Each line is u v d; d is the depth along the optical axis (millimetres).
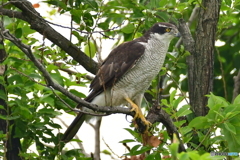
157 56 11594
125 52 11508
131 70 11422
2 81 9977
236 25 16844
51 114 10508
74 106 10852
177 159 6727
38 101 10289
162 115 10367
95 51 12477
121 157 9984
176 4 12102
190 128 9656
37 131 10656
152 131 10578
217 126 9250
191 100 12336
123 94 11453
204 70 12125
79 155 11148
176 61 12000
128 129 9797
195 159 6492
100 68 11414
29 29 11453
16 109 10109
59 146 10562
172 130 10414
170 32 11625
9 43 10383
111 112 9812
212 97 9320
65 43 11531
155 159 9531
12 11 11219
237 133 9039
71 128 11109
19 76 9961
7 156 10562
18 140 10719
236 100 9203
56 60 11609
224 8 12781
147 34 11898
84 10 11422
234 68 16609
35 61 8250
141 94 11750
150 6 11836
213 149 10539
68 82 10547
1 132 10000
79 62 11836
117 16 11703
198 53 12203
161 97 12672
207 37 12164
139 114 10531
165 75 13344
